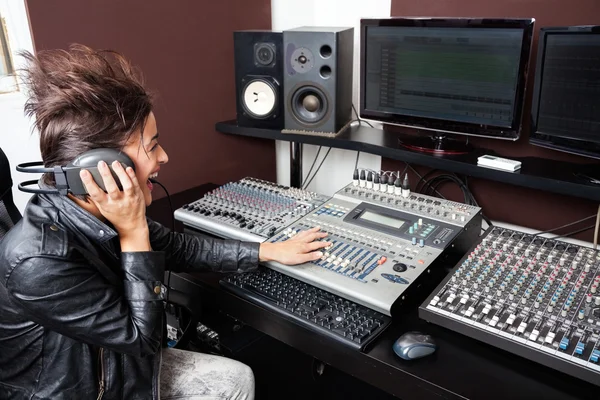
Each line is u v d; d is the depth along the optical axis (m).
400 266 1.22
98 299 0.95
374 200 1.55
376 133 1.84
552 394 0.94
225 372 1.25
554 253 1.20
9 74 1.58
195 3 1.90
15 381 1.03
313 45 1.70
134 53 1.77
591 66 1.26
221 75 2.07
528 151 1.67
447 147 1.61
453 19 1.47
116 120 0.96
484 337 1.01
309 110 1.81
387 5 1.88
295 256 1.27
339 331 1.10
